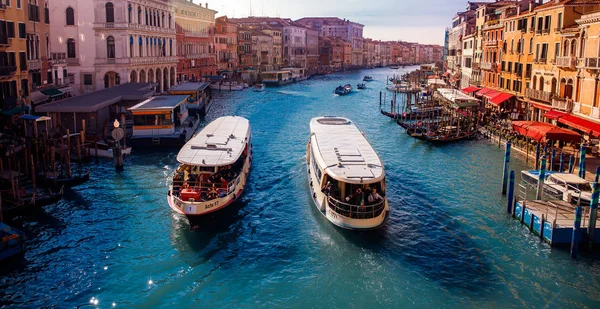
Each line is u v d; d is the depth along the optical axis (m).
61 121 34.56
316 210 22.06
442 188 26.38
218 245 19.06
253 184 26.75
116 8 51.75
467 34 70.88
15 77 35.31
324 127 27.78
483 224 21.14
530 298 15.67
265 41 115.56
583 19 30.53
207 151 23.59
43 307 15.00
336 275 16.91
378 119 52.75
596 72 29.34
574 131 31.11
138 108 34.38
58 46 52.12
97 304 15.21
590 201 19.72
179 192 20.98
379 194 20.41
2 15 33.25
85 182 25.97
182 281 16.50
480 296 15.77
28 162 26.02
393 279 16.70
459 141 38.72
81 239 19.38
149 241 19.31
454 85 70.69
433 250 18.77
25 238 17.84
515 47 43.78
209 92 64.75
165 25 64.56
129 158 31.61
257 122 49.16
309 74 126.44
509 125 38.28
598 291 16.02
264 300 15.50
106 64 52.47
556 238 18.66
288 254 18.38
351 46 176.62
